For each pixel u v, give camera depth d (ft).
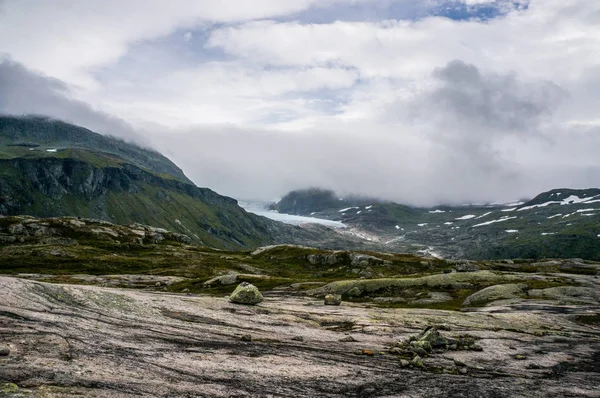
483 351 157.89
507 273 476.13
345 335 164.55
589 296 350.02
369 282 387.14
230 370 95.09
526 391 107.34
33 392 61.11
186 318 153.79
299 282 413.18
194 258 652.07
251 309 202.39
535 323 238.68
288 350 125.18
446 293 373.40
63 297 139.33
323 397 84.28
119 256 597.93
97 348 94.99
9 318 103.81
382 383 99.55
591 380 129.49
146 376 80.84
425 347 147.02
